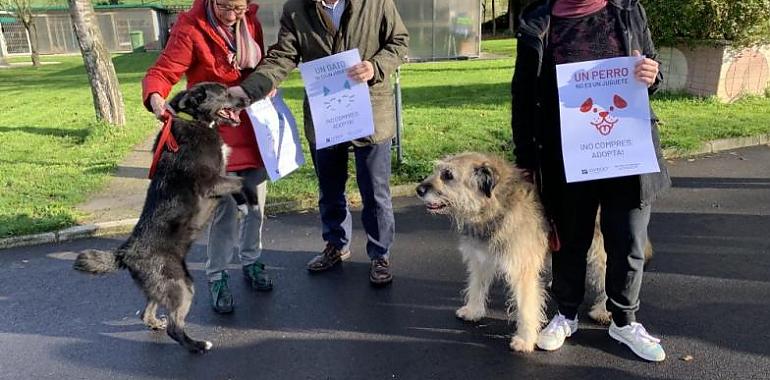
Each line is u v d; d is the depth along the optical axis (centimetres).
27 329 393
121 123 1020
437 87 1368
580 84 289
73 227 558
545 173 326
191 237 359
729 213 553
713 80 1043
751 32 994
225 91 365
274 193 634
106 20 3584
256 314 405
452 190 337
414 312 401
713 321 367
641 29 294
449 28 1570
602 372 322
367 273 464
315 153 436
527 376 322
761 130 815
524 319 346
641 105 288
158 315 409
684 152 756
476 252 353
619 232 310
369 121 393
